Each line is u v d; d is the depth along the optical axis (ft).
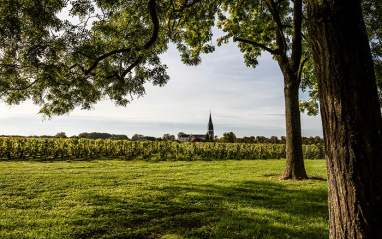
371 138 9.14
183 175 46.98
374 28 42.24
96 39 29.55
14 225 19.44
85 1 25.75
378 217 8.96
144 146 85.97
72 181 38.24
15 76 30.07
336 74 9.47
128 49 29.43
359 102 9.21
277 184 36.22
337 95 9.51
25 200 27.04
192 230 18.89
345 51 9.34
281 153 103.04
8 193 30.01
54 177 41.68
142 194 29.96
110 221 20.68
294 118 40.11
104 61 34.14
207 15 43.88
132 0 33.32
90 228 19.04
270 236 17.70
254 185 35.58
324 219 21.50
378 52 42.98
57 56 26.03
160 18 33.71
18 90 33.86
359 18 9.50
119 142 86.89
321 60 9.95
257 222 20.74
